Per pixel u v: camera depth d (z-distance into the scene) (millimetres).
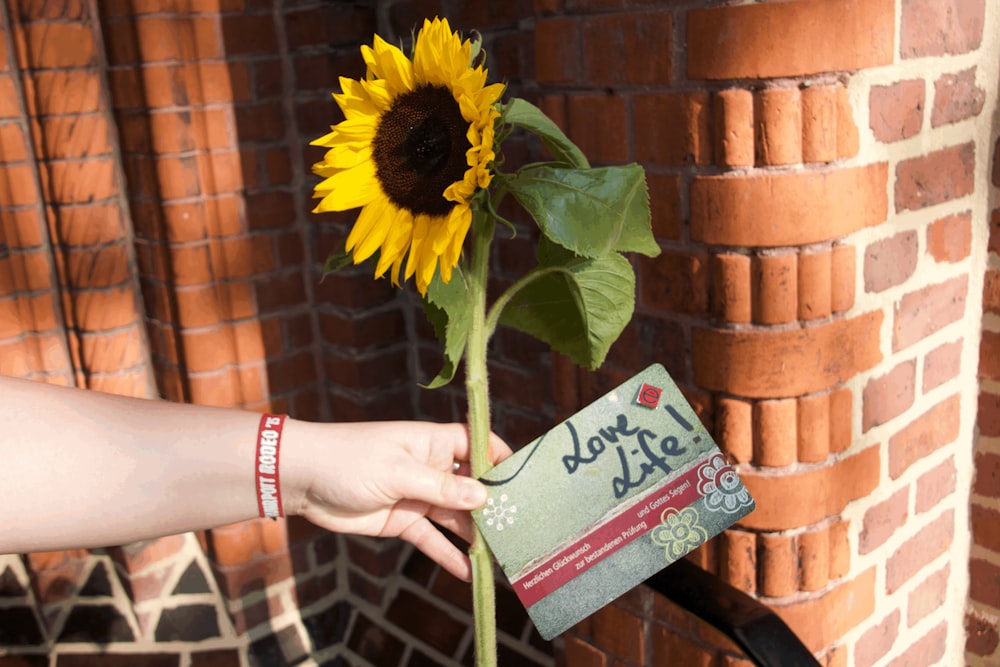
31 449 844
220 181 1397
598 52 1021
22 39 1392
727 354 1002
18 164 1451
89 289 1473
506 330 1350
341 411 1539
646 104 1000
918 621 1195
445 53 735
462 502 831
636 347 1076
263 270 1455
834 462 1042
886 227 1031
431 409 1520
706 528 825
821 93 939
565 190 765
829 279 988
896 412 1095
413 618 1492
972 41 1059
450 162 751
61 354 1553
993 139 1103
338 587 1605
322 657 1553
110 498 854
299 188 1466
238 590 1498
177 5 1334
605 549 825
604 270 817
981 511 1198
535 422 1348
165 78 1346
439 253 744
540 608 825
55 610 1562
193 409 894
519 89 1261
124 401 891
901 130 1014
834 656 1097
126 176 1449
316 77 1405
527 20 1195
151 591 1550
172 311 1439
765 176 953
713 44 938
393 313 1493
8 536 837
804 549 1044
